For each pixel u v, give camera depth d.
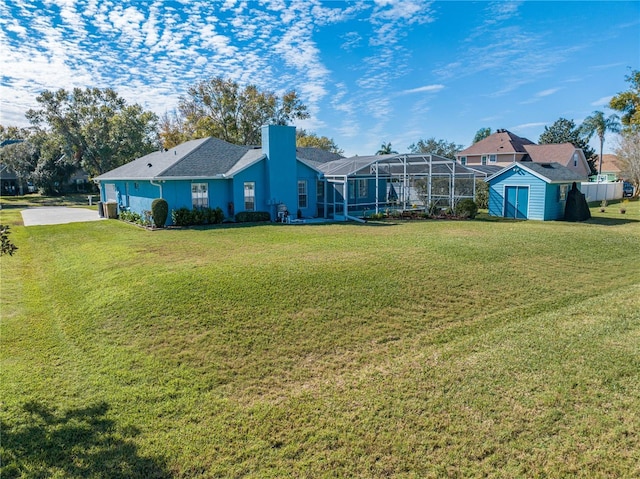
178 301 8.49
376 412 4.93
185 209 20.31
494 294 9.26
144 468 4.17
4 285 10.92
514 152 47.22
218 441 4.55
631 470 3.78
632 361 5.74
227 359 6.49
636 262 12.36
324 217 24.06
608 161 62.97
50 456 4.38
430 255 12.05
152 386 5.77
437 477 3.86
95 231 19.41
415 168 27.39
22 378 6.07
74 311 8.71
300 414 5.00
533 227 18.89
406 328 7.55
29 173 54.81
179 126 50.31
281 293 8.85
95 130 44.69
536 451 4.10
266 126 22.03
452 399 5.07
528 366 5.75
